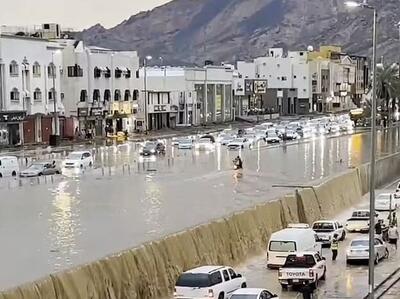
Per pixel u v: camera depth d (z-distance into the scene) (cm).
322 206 7669
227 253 5331
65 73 15350
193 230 5022
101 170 9506
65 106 15325
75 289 3722
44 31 17538
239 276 4181
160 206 6412
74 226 5388
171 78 19412
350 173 9062
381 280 4841
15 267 4012
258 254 5706
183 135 16862
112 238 4847
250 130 16938
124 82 17225
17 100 13388
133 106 17512
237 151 12938
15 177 8725
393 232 6269
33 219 5716
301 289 4338
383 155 11788
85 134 15525
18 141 13375
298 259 4628
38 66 14038
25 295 3412
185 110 19825
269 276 4922
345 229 6569
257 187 7838
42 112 14112
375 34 4591
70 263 4062
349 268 5234
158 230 5112
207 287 3888
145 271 4281
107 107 16412
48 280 3591
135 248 4350
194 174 9225
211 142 13800
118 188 7725
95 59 16050
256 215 6053
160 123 18888
